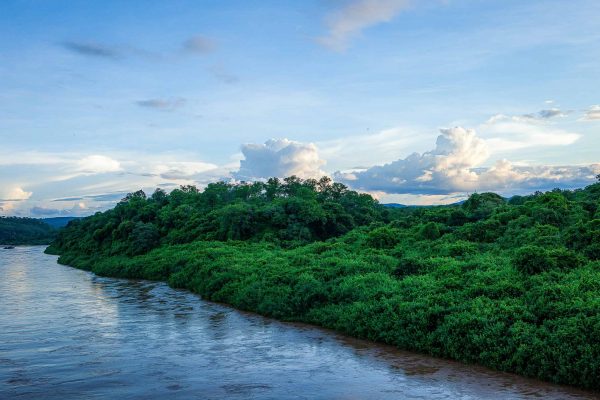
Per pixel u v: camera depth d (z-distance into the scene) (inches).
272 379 469.7
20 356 568.4
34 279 1648.6
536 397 407.2
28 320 815.7
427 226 1258.6
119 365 525.7
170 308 944.9
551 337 461.4
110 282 1529.3
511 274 677.3
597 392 414.3
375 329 617.6
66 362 539.5
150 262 1761.8
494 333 506.3
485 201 1617.9
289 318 778.2
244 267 1144.2
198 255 1457.9
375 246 1249.4
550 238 908.6
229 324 763.4
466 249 1000.9
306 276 861.8
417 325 578.9
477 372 482.0
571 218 1120.8
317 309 753.0
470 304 578.6
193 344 625.9
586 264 713.0
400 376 474.6
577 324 462.9
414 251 1111.6
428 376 473.1
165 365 524.4
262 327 734.5
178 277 1355.8
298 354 568.1
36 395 425.7
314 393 426.6
